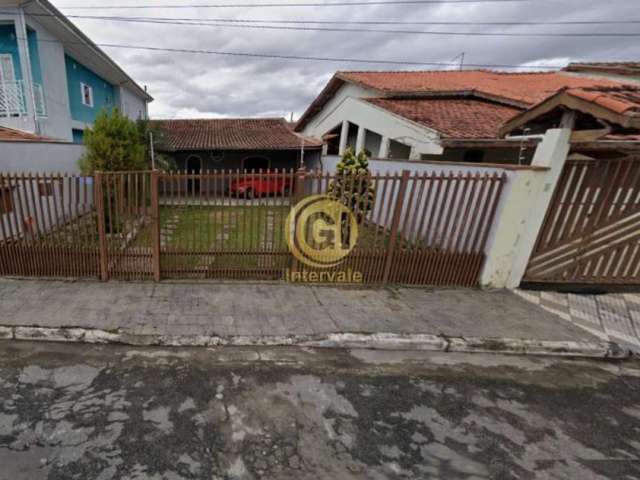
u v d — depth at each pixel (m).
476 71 15.56
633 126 3.50
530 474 2.28
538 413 2.92
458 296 4.99
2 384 2.88
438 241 5.14
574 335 4.14
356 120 11.33
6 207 4.48
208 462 2.23
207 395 2.88
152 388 2.93
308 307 4.46
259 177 4.71
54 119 11.08
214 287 4.85
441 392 3.13
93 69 14.60
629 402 3.14
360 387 3.13
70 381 2.96
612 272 5.13
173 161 14.05
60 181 4.38
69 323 3.72
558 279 5.18
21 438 2.33
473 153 9.45
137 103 20.73
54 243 4.65
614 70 11.95
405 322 4.21
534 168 4.65
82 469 2.12
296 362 3.46
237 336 3.72
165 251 4.86
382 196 4.91
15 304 4.05
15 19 9.27
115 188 4.49
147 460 2.21
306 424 2.62
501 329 4.18
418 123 7.84
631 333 4.27
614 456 2.48
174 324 3.87
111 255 4.74
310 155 17.17
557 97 4.31
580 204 4.86
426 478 2.20
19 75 10.30
